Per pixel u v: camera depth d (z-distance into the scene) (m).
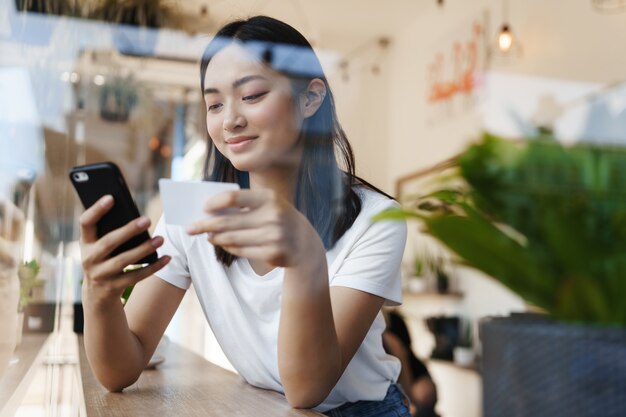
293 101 0.80
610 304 0.31
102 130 1.67
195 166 0.99
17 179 1.13
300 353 0.63
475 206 0.34
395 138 3.22
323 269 0.64
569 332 0.28
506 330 0.29
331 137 0.82
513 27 2.51
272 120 0.79
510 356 0.29
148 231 0.65
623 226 0.32
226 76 0.80
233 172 0.85
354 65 3.15
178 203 0.61
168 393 0.74
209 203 0.60
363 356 0.81
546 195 0.33
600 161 0.33
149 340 0.82
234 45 0.80
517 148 0.34
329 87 0.84
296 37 0.82
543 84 2.23
